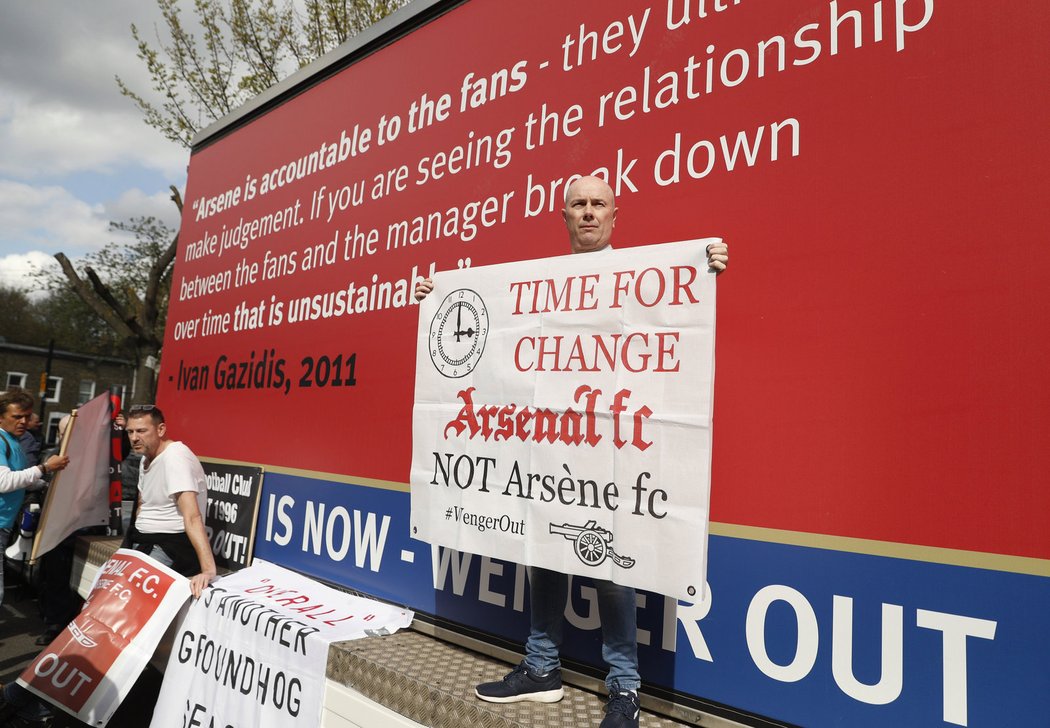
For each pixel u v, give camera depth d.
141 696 3.91
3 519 3.98
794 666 1.78
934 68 1.73
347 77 3.83
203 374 4.59
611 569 1.84
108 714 2.99
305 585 3.30
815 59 1.95
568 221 2.13
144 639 3.12
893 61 1.80
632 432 1.85
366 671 2.35
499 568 2.50
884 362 1.73
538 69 2.75
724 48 2.16
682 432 1.76
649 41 2.37
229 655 2.91
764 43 2.07
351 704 2.37
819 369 1.84
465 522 2.18
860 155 1.83
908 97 1.77
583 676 2.16
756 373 1.95
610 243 2.36
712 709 1.90
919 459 1.65
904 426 1.68
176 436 4.73
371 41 3.67
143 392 12.77
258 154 4.51
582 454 1.94
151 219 19.50
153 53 10.29
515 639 2.40
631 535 1.81
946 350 1.64
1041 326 1.51
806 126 1.94
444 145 3.12
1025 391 1.52
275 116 4.41
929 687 1.57
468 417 2.23
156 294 12.95
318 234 3.81
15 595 6.06
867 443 1.73
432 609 2.72
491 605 2.50
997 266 1.58
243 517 3.85
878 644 1.65
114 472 4.87
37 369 34.06
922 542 1.62
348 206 3.64
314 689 2.52
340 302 3.55
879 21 1.84
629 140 2.37
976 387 1.58
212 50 10.10
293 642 2.64
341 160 3.76
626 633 1.89
